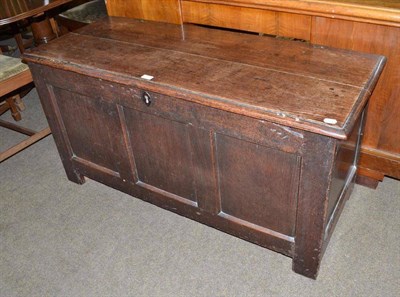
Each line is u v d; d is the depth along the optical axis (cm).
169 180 158
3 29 258
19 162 216
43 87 167
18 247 168
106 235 170
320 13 142
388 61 145
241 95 123
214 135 132
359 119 144
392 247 154
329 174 117
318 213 126
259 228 145
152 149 153
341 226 165
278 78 130
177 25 174
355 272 147
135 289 148
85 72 145
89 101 156
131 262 158
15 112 248
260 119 117
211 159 137
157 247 163
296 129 113
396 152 164
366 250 154
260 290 144
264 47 149
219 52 149
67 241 169
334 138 108
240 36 159
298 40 161
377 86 152
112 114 153
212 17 167
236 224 150
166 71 139
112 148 165
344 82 125
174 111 134
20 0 206
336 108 114
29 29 306
